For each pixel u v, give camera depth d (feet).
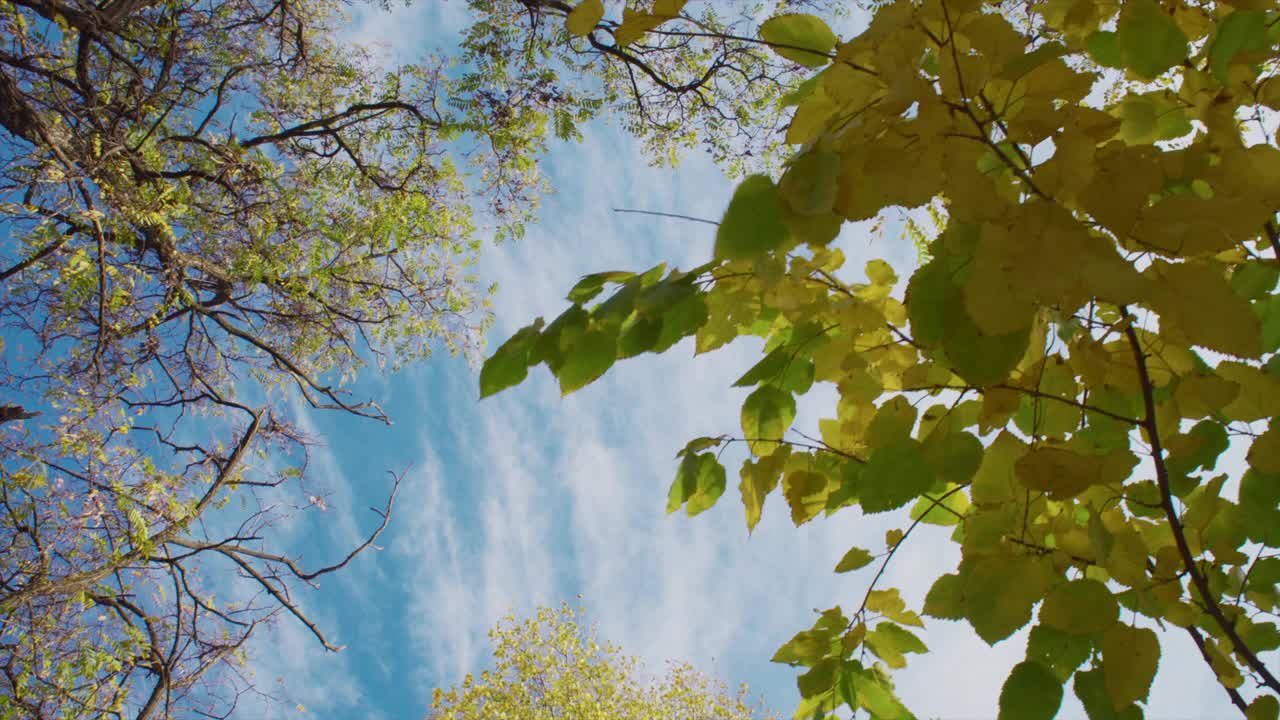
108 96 17.62
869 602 3.75
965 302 2.22
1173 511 2.87
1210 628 3.59
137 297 18.61
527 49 24.13
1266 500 3.11
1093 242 2.09
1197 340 2.05
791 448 3.46
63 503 14.67
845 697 3.78
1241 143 2.62
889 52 2.23
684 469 3.50
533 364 2.77
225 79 21.86
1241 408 3.06
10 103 14.40
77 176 14.43
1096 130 2.24
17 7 15.93
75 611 14.46
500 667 38.58
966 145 2.21
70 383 16.88
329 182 26.55
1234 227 2.09
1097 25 2.87
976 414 3.13
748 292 3.26
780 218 2.21
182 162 22.03
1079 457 2.62
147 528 15.94
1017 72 2.21
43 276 16.15
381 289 26.30
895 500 2.81
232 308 23.39
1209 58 2.67
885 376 3.70
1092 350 2.88
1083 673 2.82
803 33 2.43
